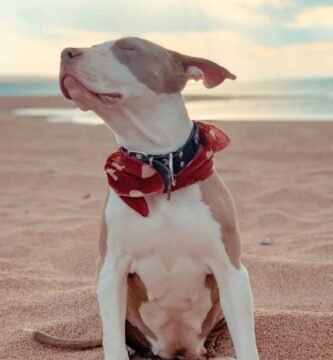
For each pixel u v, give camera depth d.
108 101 1.13
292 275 1.92
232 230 1.17
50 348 1.43
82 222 2.70
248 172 3.81
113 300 1.18
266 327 1.47
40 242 2.41
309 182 3.49
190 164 1.16
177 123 1.17
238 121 7.22
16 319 1.62
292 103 11.25
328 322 1.48
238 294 1.16
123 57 1.15
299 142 5.23
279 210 2.83
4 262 2.10
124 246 1.17
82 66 1.12
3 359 1.37
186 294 1.20
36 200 3.18
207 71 1.24
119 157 1.18
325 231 2.48
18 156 4.66
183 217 1.14
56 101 13.85
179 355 1.35
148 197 1.15
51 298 1.73
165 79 1.17
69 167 4.09
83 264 2.12
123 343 1.18
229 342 1.43
